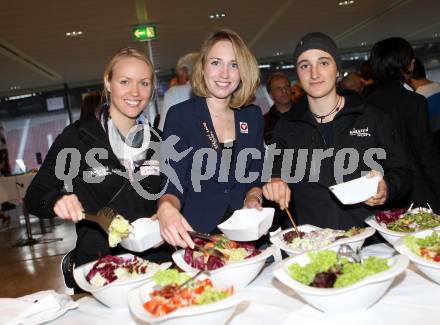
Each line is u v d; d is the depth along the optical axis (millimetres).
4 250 7160
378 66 2768
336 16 8711
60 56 9102
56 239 7535
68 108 12617
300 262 1506
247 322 1354
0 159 10812
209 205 2025
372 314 1310
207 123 2035
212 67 1989
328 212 2096
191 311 1197
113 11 6641
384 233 1773
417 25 10555
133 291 1404
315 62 1990
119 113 2062
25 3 5793
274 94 4316
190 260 1616
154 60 10922
